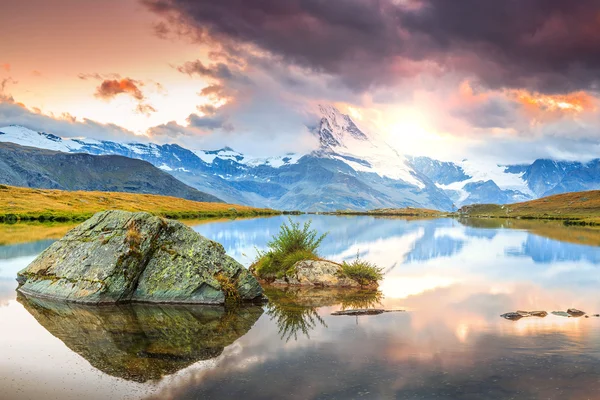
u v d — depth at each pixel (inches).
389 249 2600.9
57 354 767.1
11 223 4274.1
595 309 1127.0
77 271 1208.8
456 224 5718.5
